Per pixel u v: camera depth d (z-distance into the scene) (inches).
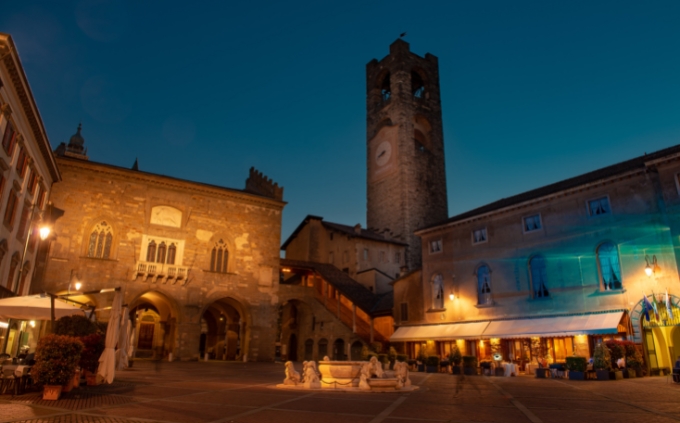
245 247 2058.3
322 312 2185.0
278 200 2155.5
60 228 1706.4
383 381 771.4
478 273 1558.8
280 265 2288.4
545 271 1366.9
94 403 544.7
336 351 2049.7
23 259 1283.2
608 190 1259.2
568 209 1339.8
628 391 719.7
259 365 1680.6
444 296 1646.2
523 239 1439.5
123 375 980.6
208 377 1023.0
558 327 1246.3
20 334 1259.2
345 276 2364.7
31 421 421.7
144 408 512.7
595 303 1227.9
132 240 1822.1
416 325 1721.2
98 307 1704.0
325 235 2802.7
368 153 3353.8
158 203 1910.7
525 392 737.0
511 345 1397.6
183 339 1835.6
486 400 629.3
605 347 1002.1
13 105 1011.9
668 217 1114.7
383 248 2642.7
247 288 2021.4
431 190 3068.4
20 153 1137.4
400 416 482.3
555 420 452.4
